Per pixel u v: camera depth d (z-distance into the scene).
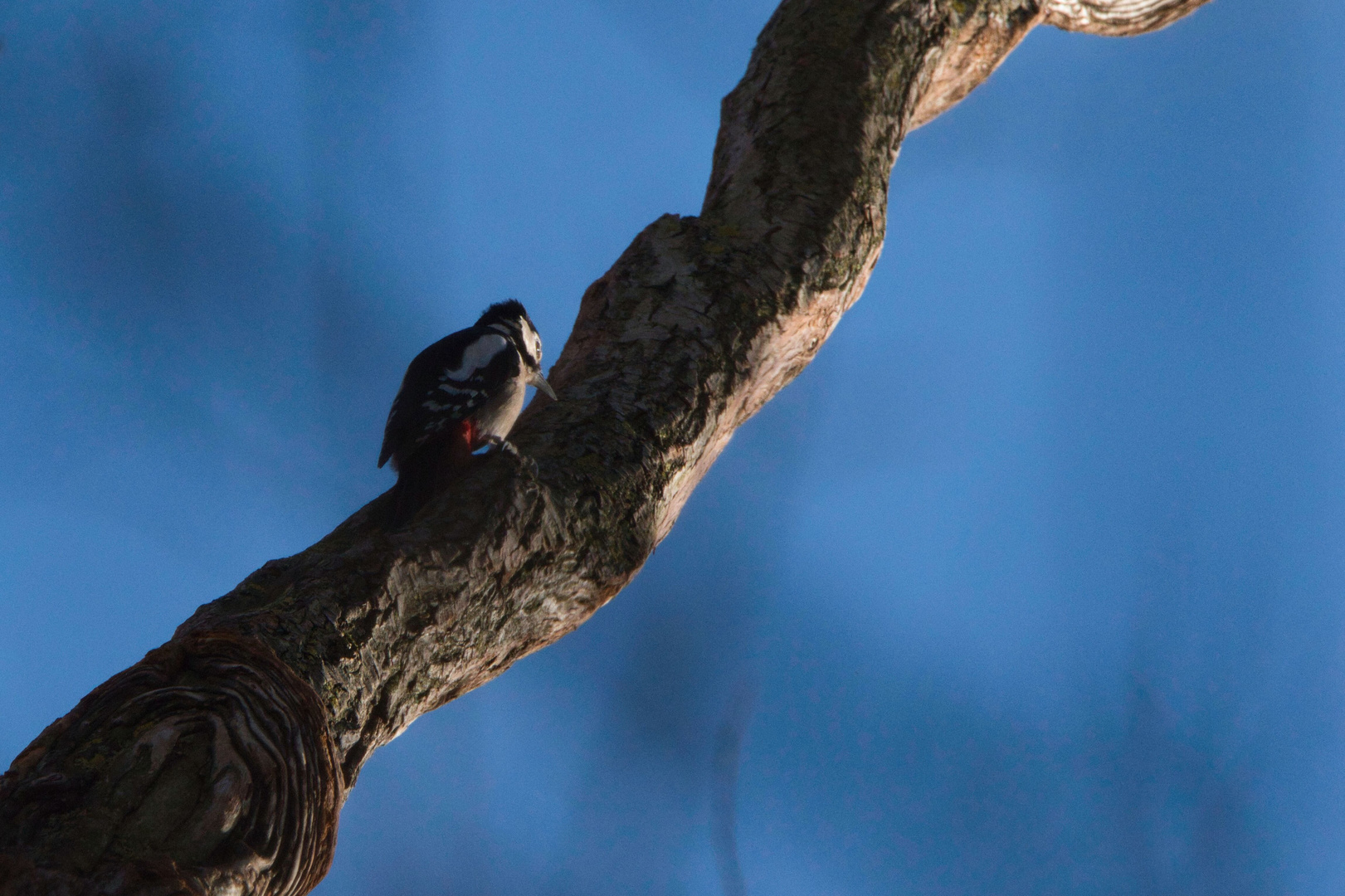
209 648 6.30
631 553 8.38
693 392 9.03
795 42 11.83
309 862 6.09
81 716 5.94
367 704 6.92
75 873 5.30
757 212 10.28
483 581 7.63
